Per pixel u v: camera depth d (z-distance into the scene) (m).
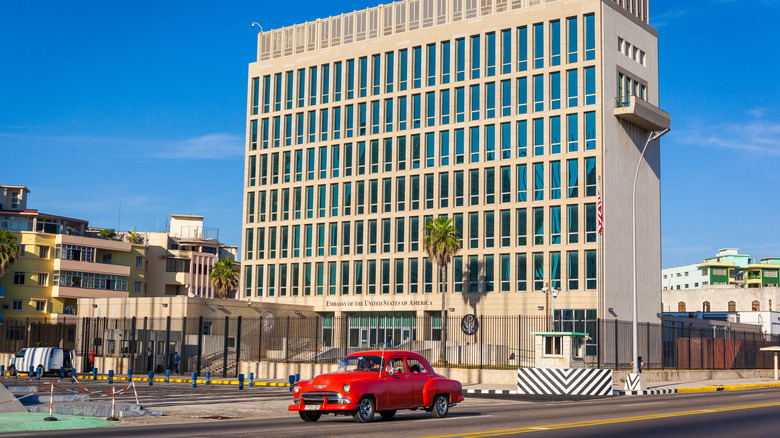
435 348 61.59
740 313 95.56
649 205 71.50
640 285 69.06
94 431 18.28
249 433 17.16
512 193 69.44
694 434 17.23
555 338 39.84
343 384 20.22
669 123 71.56
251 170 85.06
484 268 70.12
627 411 23.81
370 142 77.62
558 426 18.80
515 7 71.00
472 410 25.06
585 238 65.50
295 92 82.69
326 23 81.94
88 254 96.44
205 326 66.81
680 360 55.22
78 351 62.59
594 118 66.50
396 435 16.72
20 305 91.88
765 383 47.69
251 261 83.56
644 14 75.00
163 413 24.09
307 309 78.56
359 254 76.94
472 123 71.94
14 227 94.44
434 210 73.25
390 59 77.62
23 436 16.80
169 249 115.19
